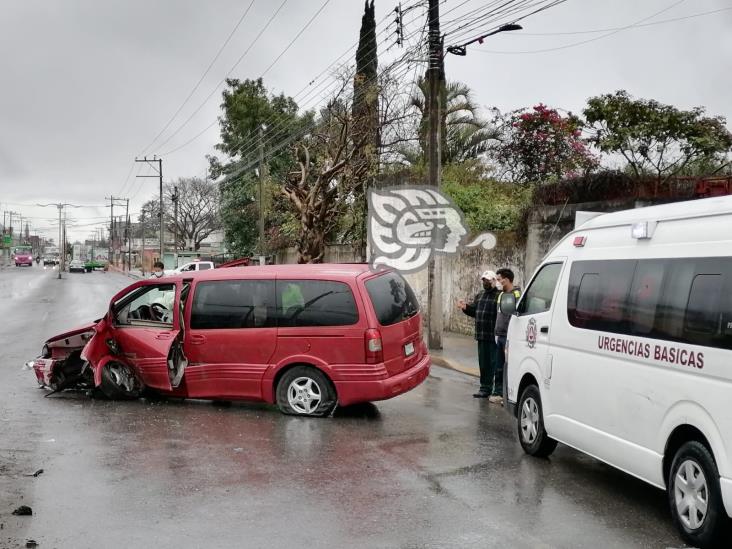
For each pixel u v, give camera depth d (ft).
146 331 31.78
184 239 264.11
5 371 41.24
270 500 18.83
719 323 15.43
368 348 28.35
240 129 142.31
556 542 16.10
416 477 21.06
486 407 32.24
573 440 21.02
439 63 50.44
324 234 81.87
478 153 84.94
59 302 103.86
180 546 15.69
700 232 16.63
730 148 45.34
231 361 30.07
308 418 29.12
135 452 23.72
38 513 17.78
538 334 23.48
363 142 79.36
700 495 15.81
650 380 17.48
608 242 20.51
